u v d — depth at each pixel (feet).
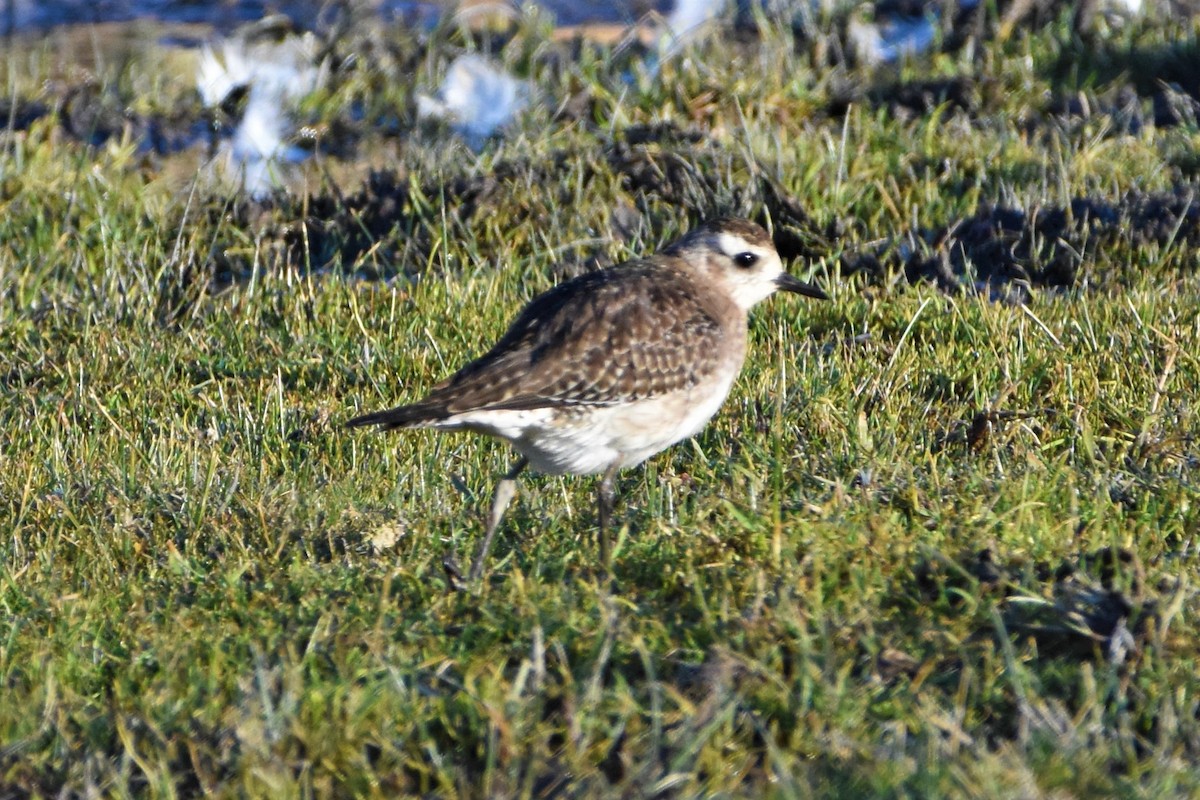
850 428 37.78
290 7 83.30
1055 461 36.04
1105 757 23.11
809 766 23.63
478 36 76.18
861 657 26.86
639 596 30.12
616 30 76.74
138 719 25.88
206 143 66.54
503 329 46.19
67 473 37.93
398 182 57.21
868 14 72.54
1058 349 42.06
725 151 56.18
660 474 37.81
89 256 53.93
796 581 28.94
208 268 53.93
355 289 50.06
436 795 23.85
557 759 24.26
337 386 44.29
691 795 22.67
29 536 35.29
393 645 27.76
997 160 56.24
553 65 71.10
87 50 76.89
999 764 22.44
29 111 68.28
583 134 60.18
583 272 50.57
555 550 33.14
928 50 68.69
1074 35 67.92
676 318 34.22
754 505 32.58
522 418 32.37
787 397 40.52
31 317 49.37
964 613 27.96
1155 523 31.83
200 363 46.01
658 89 63.77
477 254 52.11
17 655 28.66
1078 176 54.13
